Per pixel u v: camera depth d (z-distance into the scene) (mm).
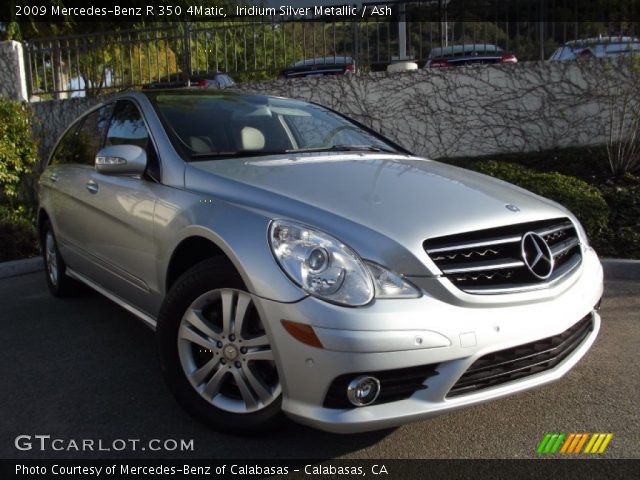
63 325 4414
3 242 6559
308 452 2672
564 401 3131
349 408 2330
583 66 8352
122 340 4078
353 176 3070
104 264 3889
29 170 8141
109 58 10406
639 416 2963
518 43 8977
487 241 2566
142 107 3838
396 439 2779
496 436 2803
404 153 4137
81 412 3068
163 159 3389
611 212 6613
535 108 8555
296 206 2668
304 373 2344
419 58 9320
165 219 3094
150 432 2857
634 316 4391
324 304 2314
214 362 2723
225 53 9867
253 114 3959
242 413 2676
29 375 3535
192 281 2746
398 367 2291
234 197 2871
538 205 2990
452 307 2408
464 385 2451
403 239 2451
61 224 4578
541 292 2615
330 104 9062
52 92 10719
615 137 8195
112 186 3713
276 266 2436
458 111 8727
